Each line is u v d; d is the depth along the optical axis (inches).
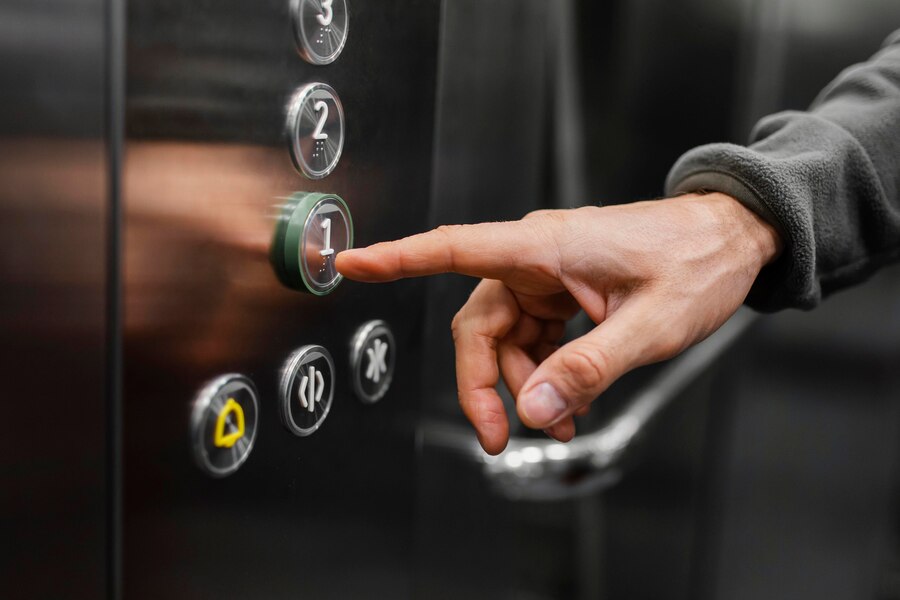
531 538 25.7
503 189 21.8
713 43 28.5
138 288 9.9
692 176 17.2
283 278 12.4
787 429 38.7
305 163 12.3
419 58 15.2
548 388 13.1
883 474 44.7
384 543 16.4
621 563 29.9
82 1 9.2
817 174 16.8
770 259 16.6
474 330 16.4
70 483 10.3
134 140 9.6
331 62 12.7
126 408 10.0
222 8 10.6
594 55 23.5
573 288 14.6
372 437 15.6
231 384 11.6
